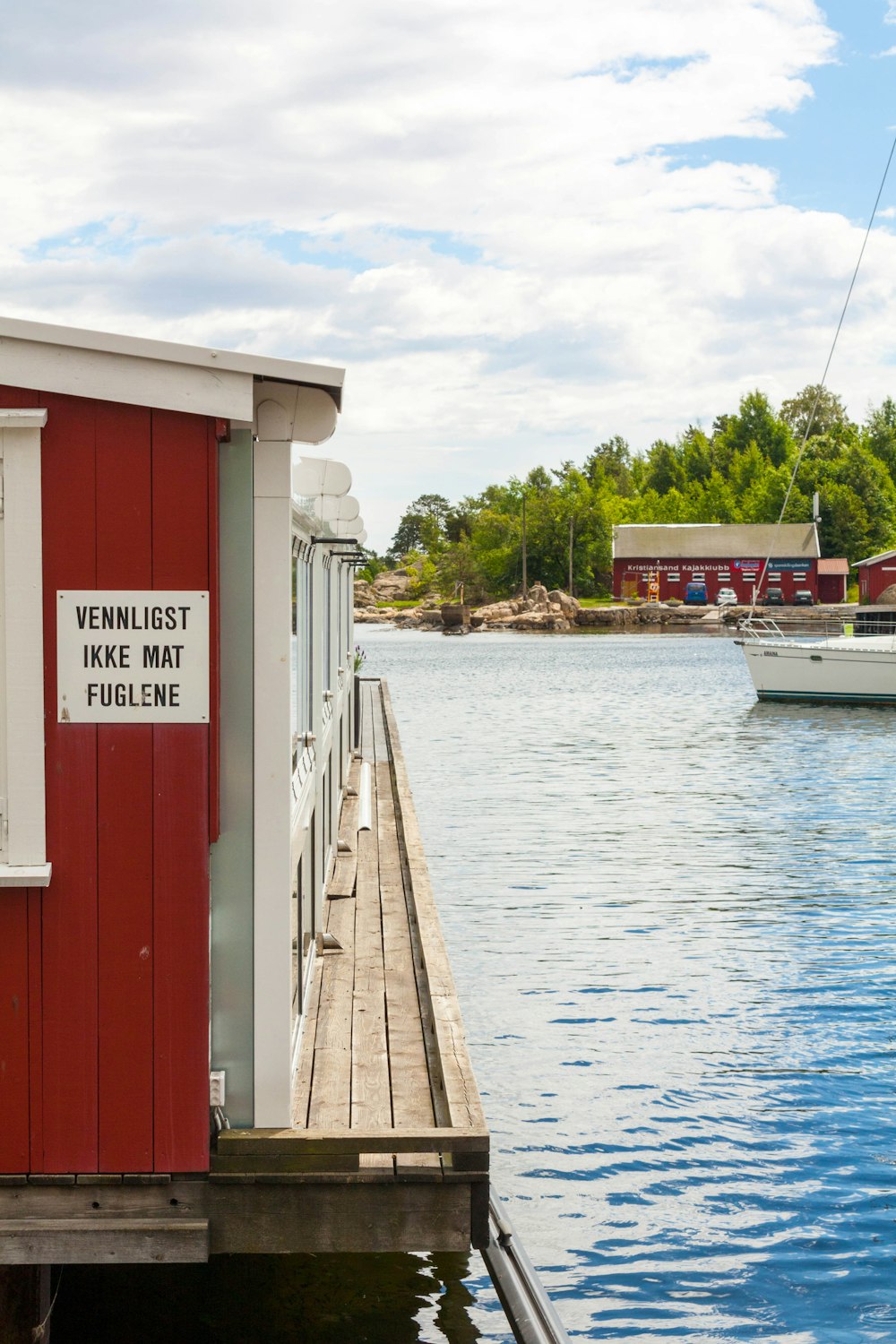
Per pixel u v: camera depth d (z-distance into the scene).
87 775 4.50
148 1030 4.53
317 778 8.14
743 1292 6.24
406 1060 5.95
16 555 4.45
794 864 15.58
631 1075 8.80
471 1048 9.27
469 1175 4.62
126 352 4.38
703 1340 5.86
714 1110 8.20
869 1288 6.28
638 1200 7.10
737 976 10.96
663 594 100.50
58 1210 4.55
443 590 125.62
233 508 4.55
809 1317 6.06
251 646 4.56
